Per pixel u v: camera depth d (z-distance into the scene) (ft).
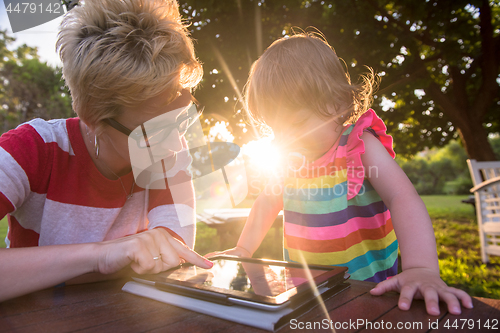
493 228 12.04
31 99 62.49
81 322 1.68
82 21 2.62
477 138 22.12
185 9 17.43
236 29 17.84
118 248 2.29
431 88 22.54
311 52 3.67
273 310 1.61
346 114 3.86
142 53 2.54
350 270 3.62
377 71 19.22
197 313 1.79
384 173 3.17
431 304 1.70
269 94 3.66
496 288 9.45
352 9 19.12
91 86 2.54
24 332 1.55
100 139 2.96
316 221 3.80
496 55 21.25
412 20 20.30
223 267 2.52
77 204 3.17
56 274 2.14
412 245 2.43
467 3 18.80
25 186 2.84
